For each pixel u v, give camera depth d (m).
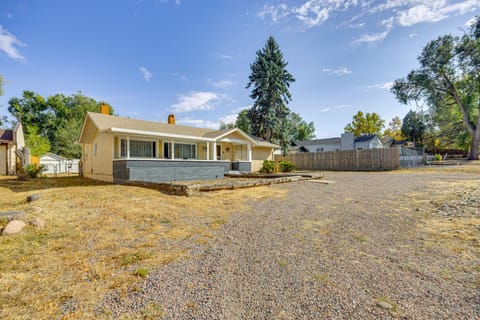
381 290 2.07
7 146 16.14
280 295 2.05
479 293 1.97
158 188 8.40
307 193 7.29
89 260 2.82
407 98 24.50
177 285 2.26
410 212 4.62
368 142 30.59
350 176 12.30
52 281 2.34
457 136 29.19
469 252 2.78
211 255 2.96
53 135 32.22
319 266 2.59
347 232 3.69
